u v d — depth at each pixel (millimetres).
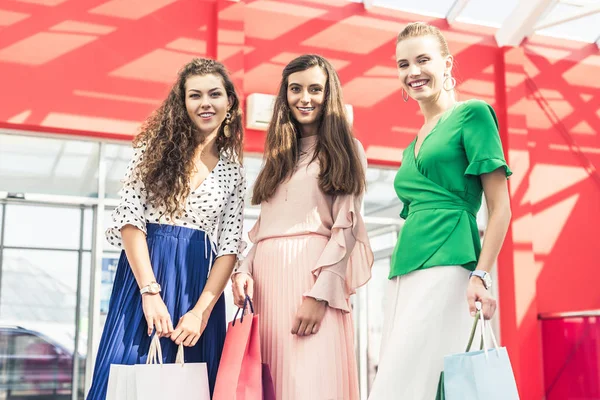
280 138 2846
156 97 6145
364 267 2758
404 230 2547
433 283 2412
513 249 7074
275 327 2682
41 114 5797
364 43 6926
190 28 6344
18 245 5879
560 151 7477
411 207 2574
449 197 2465
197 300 2643
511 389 2164
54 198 5945
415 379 2367
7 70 5758
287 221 2750
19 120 5734
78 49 5977
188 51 6312
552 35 7715
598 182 7559
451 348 2371
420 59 2572
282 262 2709
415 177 2543
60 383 5852
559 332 6758
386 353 2459
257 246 2842
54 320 5902
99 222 6059
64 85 5895
